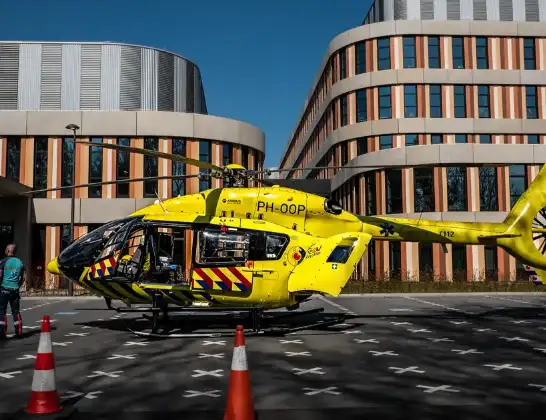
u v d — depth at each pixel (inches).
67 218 1079.6
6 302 433.7
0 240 1064.8
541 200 541.0
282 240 453.1
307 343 413.7
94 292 458.3
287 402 247.8
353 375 303.4
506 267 1228.5
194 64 1648.6
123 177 1092.5
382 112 1488.7
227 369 318.3
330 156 1715.1
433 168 1269.7
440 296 946.7
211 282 436.8
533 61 1508.4
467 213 1243.2
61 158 1087.6
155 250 471.2
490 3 1654.8
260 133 1245.1
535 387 275.7
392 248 1288.1
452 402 247.9
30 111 1086.4
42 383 227.3
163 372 310.5
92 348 389.1
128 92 1417.3
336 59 1612.9
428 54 1493.6
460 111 1482.5
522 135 1486.2
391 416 226.2
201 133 1131.3
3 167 1080.2
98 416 226.4
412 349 386.6
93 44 1396.4
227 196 467.8
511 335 454.0
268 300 447.5
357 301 828.6
